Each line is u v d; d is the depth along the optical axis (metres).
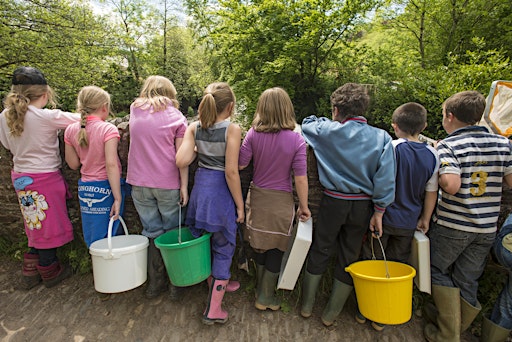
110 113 2.11
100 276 1.82
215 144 1.80
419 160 1.81
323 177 1.90
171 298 2.14
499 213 1.98
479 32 7.80
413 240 1.91
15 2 9.22
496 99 2.29
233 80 10.98
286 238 1.90
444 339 1.85
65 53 10.24
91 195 1.99
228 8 9.79
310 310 2.04
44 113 2.01
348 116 1.86
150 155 1.87
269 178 1.86
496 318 1.85
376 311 1.73
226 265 1.93
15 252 2.57
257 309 2.12
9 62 9.49
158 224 2.04
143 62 20.48
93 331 1.91
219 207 1.83
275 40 9.02
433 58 8.48
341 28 8.45
